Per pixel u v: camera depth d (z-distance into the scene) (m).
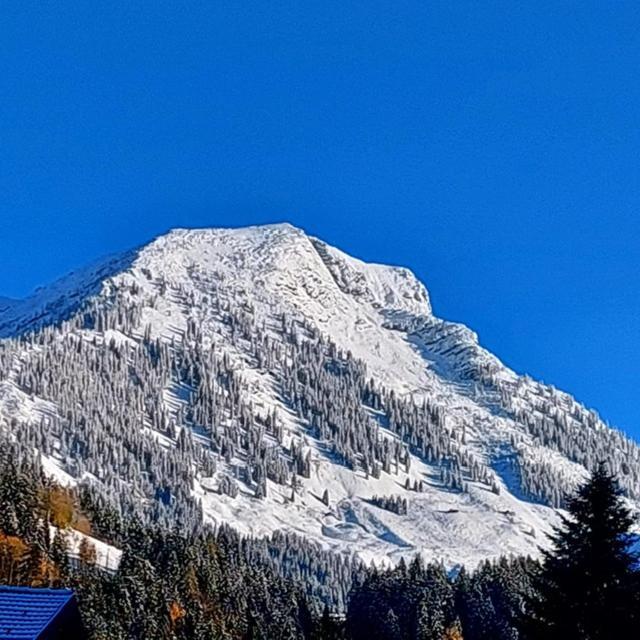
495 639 136.12
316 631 112.31
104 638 113.44
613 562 29.45
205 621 133.38
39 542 132.38
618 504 30.41
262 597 160.62
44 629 21.00
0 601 22.31
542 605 30.02
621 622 28.92
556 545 30.80
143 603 131.88
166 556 156.88
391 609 158.12
